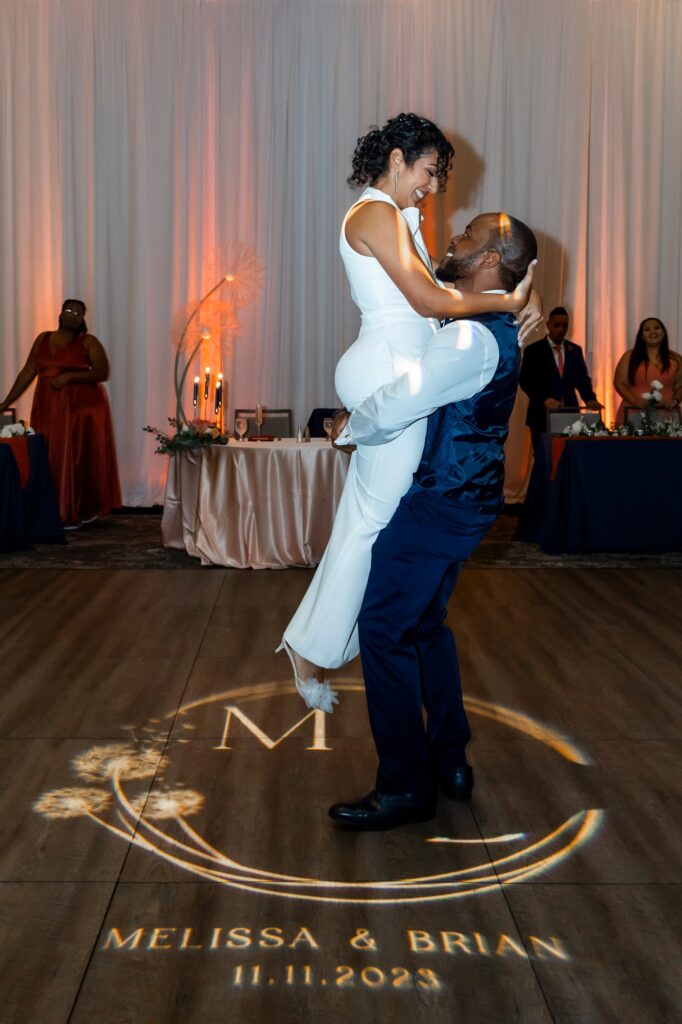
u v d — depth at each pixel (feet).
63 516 21.67
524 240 6.89
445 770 8.00
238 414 20.76
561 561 18.26
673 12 24.84
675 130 25.27
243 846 7.18
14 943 5.94
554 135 25.02
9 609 14.21
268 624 13.48
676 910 6.36
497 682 11.06
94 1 24.18
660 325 22.09
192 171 24.72
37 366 21.99
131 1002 5.43
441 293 6.69
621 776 8.48
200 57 24.44
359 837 7.34
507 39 24.71
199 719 9.80
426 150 7.04
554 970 5.73
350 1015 5.34
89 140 24.70
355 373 7.12
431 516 6.97
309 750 9.02
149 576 16.60
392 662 7.20
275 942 5.98
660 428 19.22
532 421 23.25
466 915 6.30
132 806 7.83
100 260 24.84
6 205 24.77
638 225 25.41
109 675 11.17
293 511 17.33
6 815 7.64
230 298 24.91
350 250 7.07
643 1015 5.35
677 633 13.15
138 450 25.36
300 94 24.71
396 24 24.61
